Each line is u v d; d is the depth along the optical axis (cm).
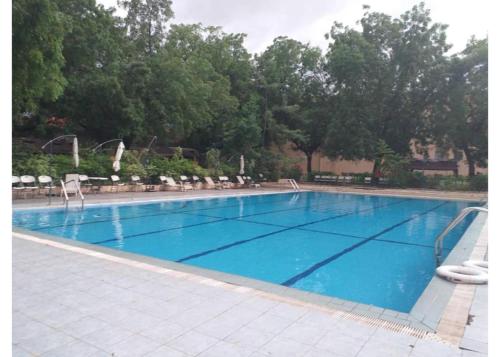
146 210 1155
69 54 1577
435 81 2295
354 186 2403
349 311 342
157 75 1886
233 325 306
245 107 2328
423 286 514
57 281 406
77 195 1262
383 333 296
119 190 1470
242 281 423
